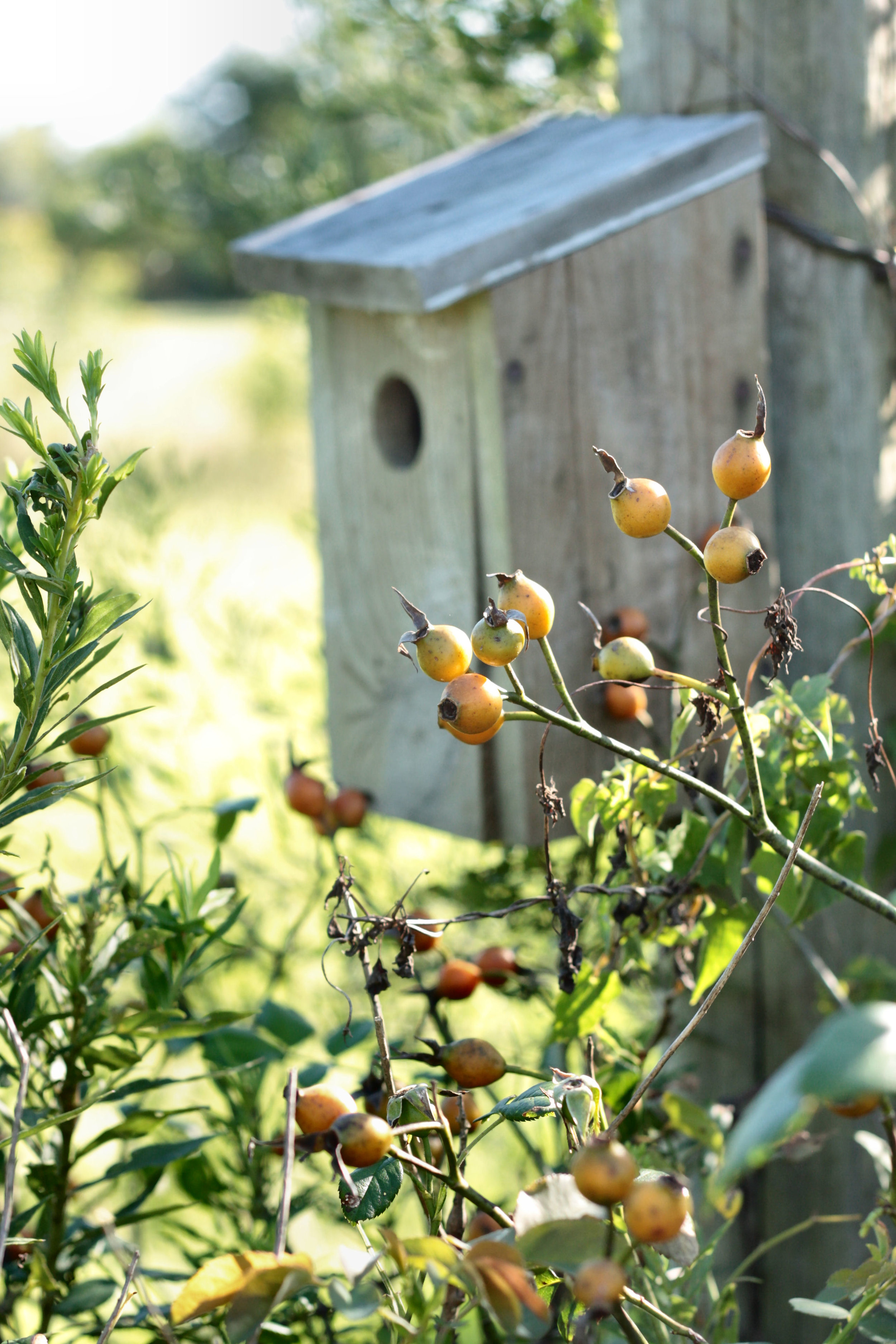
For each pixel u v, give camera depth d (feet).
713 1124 2.53
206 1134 2.68
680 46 3.02
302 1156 1.97
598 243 2.80
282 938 3.93
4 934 2.50
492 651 2.05
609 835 3.05
